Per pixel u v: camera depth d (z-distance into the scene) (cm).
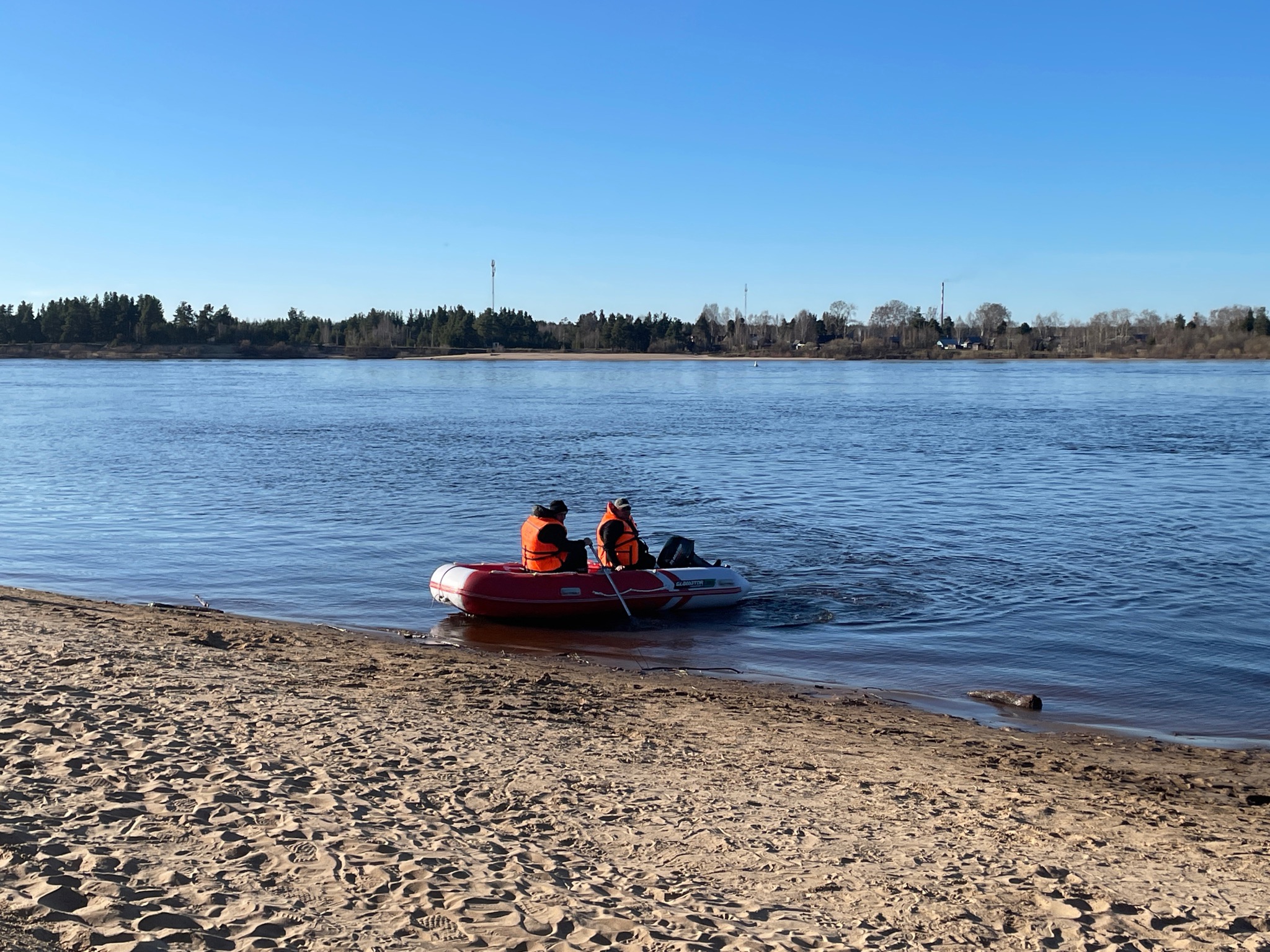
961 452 3472
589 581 1373
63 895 426
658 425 4603
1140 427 4491
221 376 10144
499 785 681
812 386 8531
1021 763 852
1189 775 840
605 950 432
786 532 2003
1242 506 2353
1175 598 1492
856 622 1364
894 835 645
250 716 789
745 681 1120
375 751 729
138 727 718
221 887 457
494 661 1145
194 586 1543
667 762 781
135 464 3044
